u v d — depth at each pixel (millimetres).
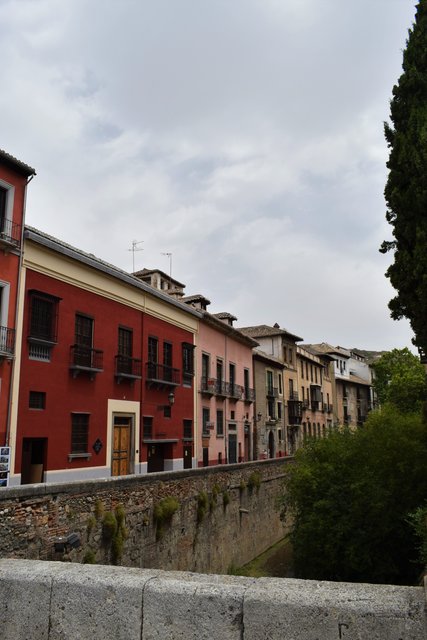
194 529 16297
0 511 8977
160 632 2617
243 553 20484
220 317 38469
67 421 18453
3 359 15906
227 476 19625
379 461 17234
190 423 28625
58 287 18578
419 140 12055
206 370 31531
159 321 25672
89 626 2725
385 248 13148
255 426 39312
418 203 11875
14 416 16078
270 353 47688
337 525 16203
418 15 13562
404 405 42062
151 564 13461
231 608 2555
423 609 2346
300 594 2520
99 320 20734
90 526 11117
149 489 13758
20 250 16781
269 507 24234
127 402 22234
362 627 2379
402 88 13195
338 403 65688
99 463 20031
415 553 16344
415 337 12859
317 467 17797
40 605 2822
